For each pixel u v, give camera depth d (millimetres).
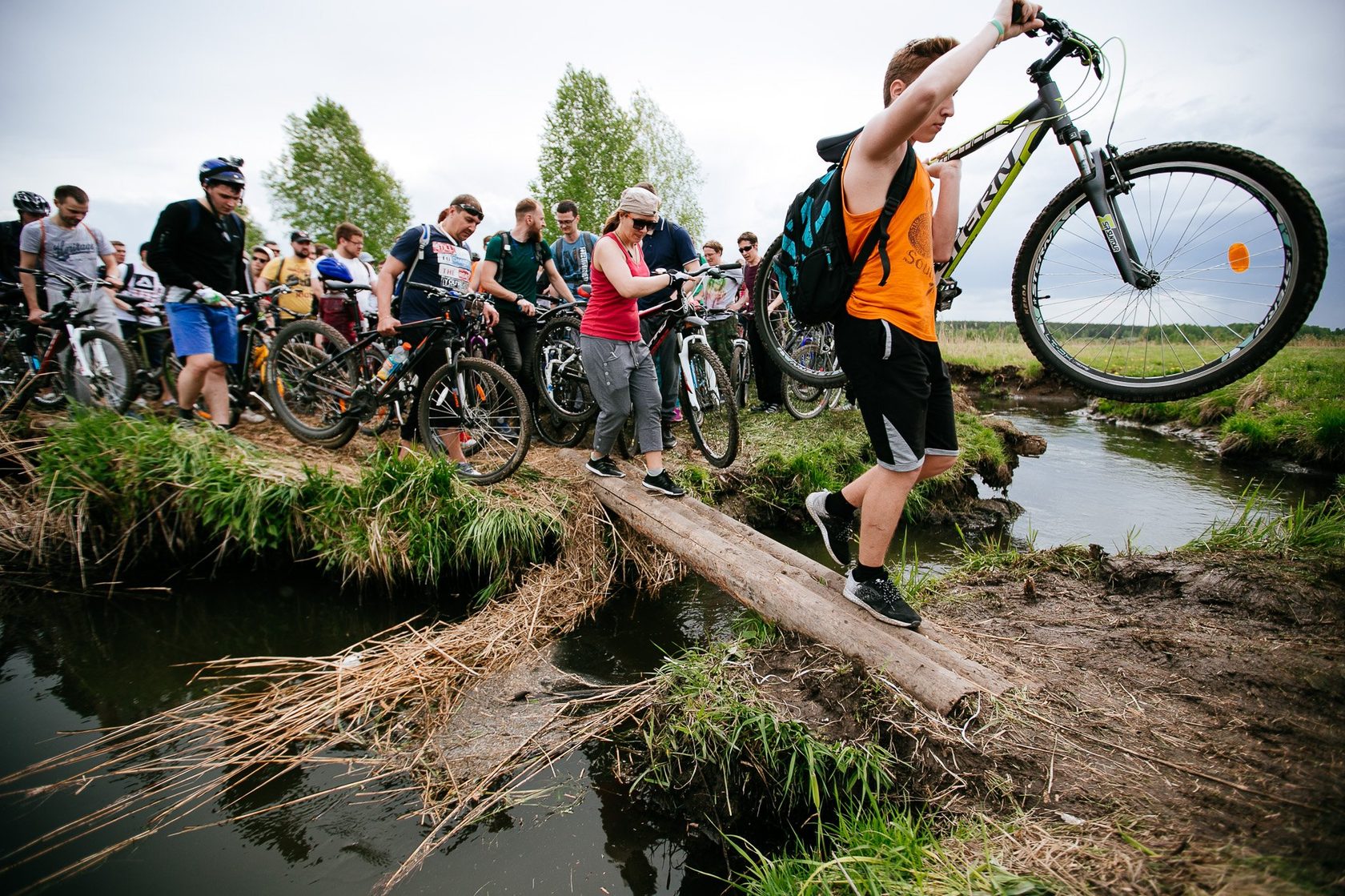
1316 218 1806
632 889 1989
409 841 2152
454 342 4109
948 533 5273
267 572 4078
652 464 3951
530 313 4898
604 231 3680
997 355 14578
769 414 6602
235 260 4453
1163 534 4961
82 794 2336
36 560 3963
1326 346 9789
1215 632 2412
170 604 3795
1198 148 1979
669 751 2260
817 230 2023
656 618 3734
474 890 1980
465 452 4621
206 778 2420
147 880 1987
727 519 3598
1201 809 1523
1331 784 1527
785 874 1748
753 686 2344
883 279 1976
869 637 2324
